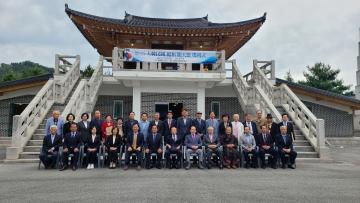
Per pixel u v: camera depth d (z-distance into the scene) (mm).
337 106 20016
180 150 9570
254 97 14625
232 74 17312
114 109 17828
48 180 7277
